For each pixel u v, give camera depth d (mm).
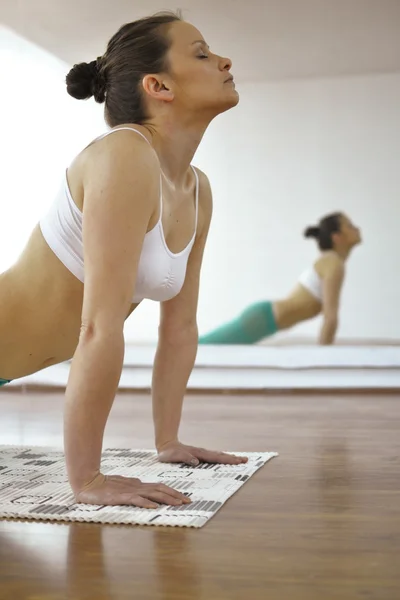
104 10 4039
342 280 4008
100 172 1699
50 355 1980
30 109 4168
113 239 1672
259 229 4059
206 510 1584
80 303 1869
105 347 1665
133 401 3805
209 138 4082
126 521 1511
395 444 2473
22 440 2691
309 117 4004
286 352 4074
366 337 4008
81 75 1956
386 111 3955
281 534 1425
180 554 1312
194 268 2143
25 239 4211
